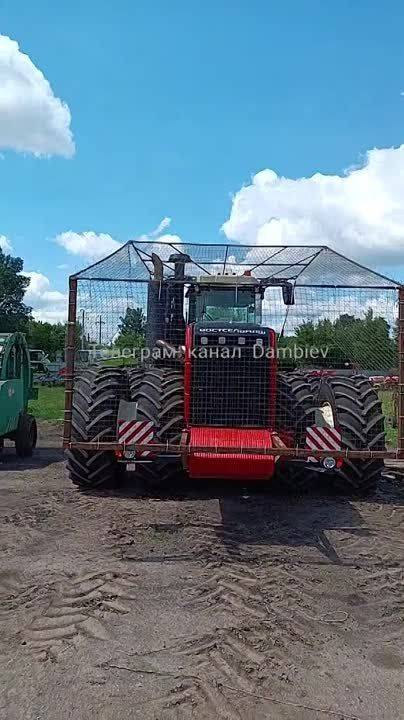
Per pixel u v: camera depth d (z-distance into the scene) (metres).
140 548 5.13
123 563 4.77
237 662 3.32
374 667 3.32
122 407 6.84
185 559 4.89
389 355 6.60
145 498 6.88
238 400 6.33
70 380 6.19
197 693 3.03
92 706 2.92
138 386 6.95
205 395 6.34
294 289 6.60
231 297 7.97
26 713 2.88
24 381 10.92
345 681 3.18
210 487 7.41
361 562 4.90
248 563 4.82
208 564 4.78
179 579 4.46
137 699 2.98
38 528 5.70
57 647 3.46
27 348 10.88
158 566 4.72
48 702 2.96
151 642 3.52
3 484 7.75
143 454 6.07
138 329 6.63
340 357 6.77
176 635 3.61
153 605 4.02
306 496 7.09
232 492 7.19
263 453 5.76
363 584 4.44
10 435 10.14
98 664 3.29
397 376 6.37
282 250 8.48
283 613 3.93
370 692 3.08
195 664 3.30
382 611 4.00
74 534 5.51
